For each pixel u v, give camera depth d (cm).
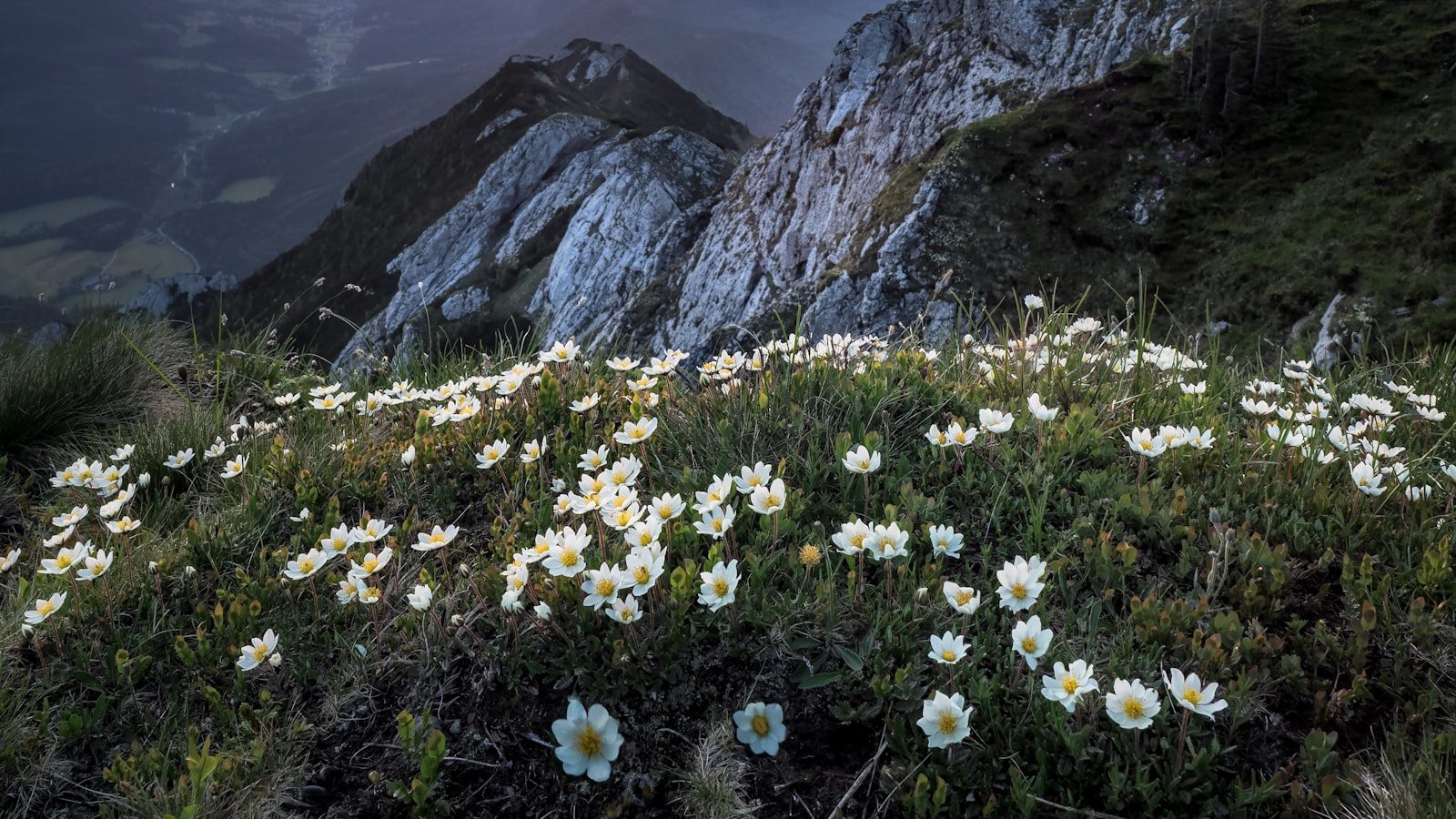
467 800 244
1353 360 473
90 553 377
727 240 7350
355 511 397
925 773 229
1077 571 292
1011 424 333
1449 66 4262
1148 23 5444
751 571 288
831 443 367
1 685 291
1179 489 314
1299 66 4634
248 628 311
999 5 6241
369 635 305
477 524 372
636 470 320
